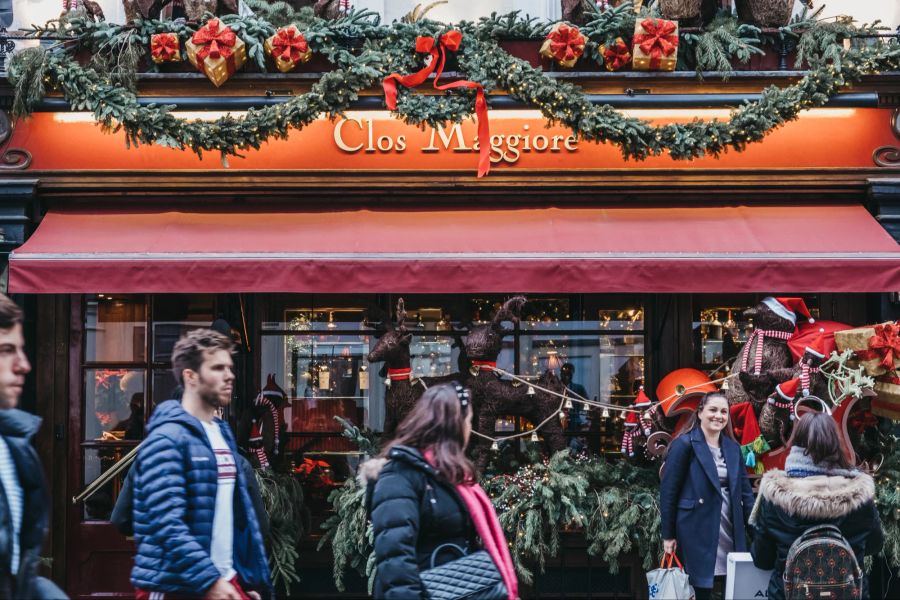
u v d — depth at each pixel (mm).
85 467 6934
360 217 6672
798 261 6152
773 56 6711
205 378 3977
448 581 3467
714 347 7172
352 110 6594
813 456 4375
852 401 6066
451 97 6480
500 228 6562
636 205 6785
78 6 6965
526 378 6613
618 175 6660
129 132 6305
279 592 6891
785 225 6570
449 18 7512
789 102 6352
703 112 6633
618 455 7156
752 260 6152
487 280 6152
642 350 7223
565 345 7227
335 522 6480
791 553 4289
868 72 6430
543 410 6531
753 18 6688
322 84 6273
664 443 6312
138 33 6516
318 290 6133
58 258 6109
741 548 5305
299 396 7219
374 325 7254
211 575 3629
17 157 6543
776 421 6125
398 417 6438
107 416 6965
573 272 6152
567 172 6660
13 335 3232
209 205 6762
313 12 6750
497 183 6676
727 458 5430
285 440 7191
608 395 7203
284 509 6539
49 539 6832
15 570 2975
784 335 6242
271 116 6273
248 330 7191
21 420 3125
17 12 7262
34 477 3104
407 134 6645
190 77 6492
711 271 6156
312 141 6633
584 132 6355
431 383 6574
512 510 6180
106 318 6992
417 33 6461
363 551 6297
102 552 6840
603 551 6469
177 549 3619
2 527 2957
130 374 7000
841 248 6301
